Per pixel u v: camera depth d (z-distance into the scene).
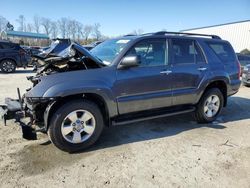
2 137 4.22
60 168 3.29
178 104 4.71
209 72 4.97
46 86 3.45
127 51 4.02
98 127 3.86
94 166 3.36
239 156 3.72
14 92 7.98
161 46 4.42
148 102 4.26
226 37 33.84
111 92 3.81
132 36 4.49
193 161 3.54
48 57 3.98
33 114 3.57
